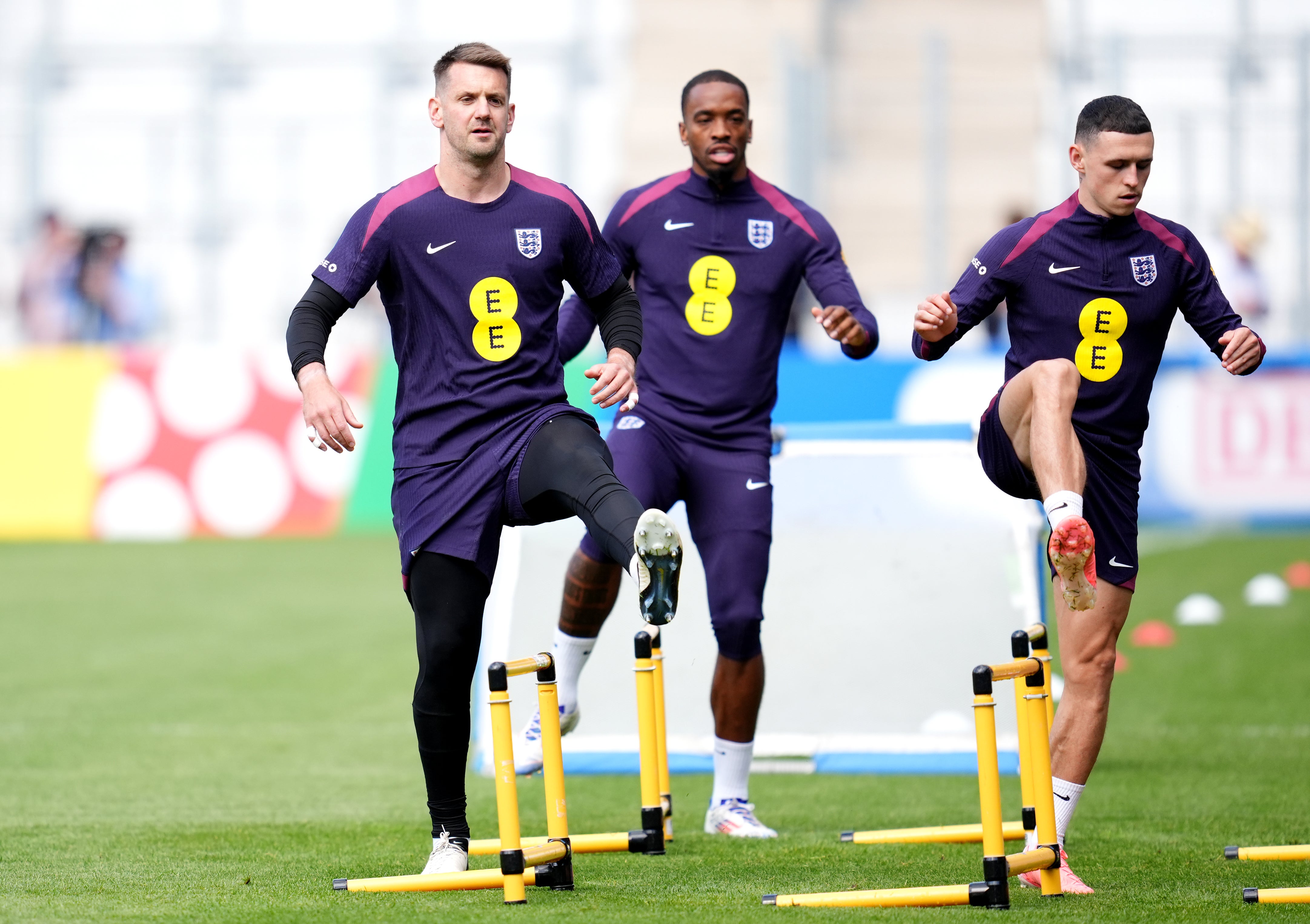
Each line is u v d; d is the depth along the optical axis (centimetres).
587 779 2238
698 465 1844
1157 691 2906
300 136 6281
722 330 1853
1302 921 1280
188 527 5341
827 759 2244
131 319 6103
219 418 5369
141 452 5369
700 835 1812
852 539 2372
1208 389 5056
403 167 6269
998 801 1325
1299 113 5731
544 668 1448
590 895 1402
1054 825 1398
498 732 1365
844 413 4844
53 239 6031
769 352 1873
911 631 2316
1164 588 4216
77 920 1277
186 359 5397
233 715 2703
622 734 2255
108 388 5403
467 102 1434
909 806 2022
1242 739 2444
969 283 1558
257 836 1738
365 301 6097
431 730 1466
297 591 4228
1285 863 1569
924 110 6412
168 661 3259
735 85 1861
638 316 1542
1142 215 1543
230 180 6306
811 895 1351
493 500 1442
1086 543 1352
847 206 6431
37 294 6028
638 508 1359
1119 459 1533
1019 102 6431
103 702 2811
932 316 1502
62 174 6366
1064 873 1447
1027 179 6456
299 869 1534
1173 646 3388
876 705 2286
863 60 6781
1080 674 1513
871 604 2333
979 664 2252
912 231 6400
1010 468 1544
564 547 2283
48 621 3759
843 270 1894
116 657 3300
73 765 2261
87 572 4559
